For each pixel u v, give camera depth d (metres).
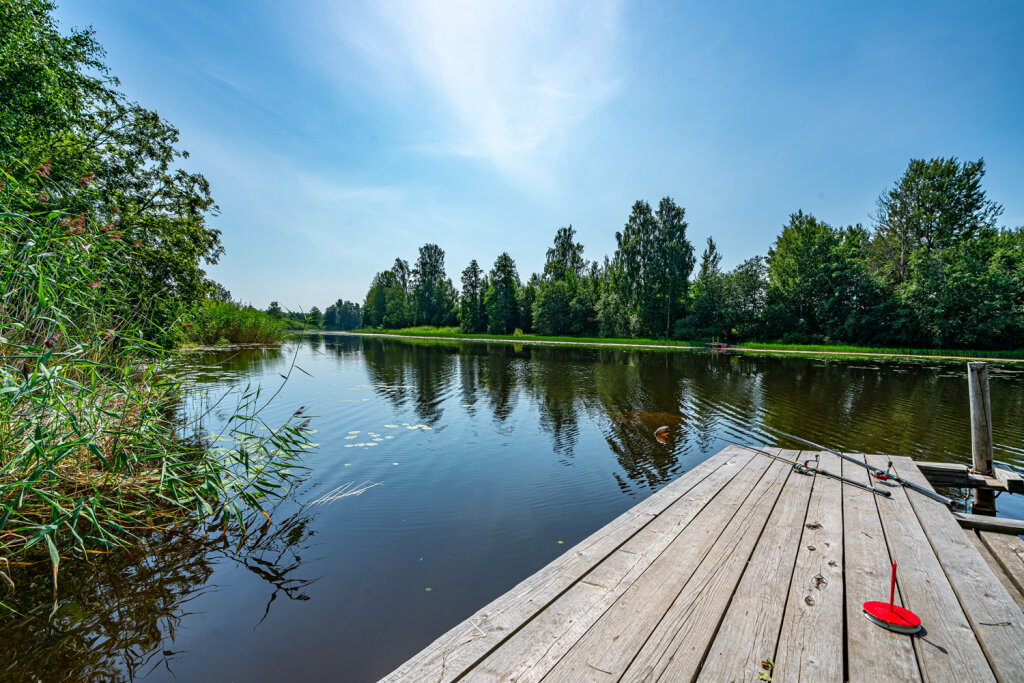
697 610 2.19
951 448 7.09
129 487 4.55
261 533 4.32
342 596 3.31
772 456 5.08
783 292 39.47
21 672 2.57
